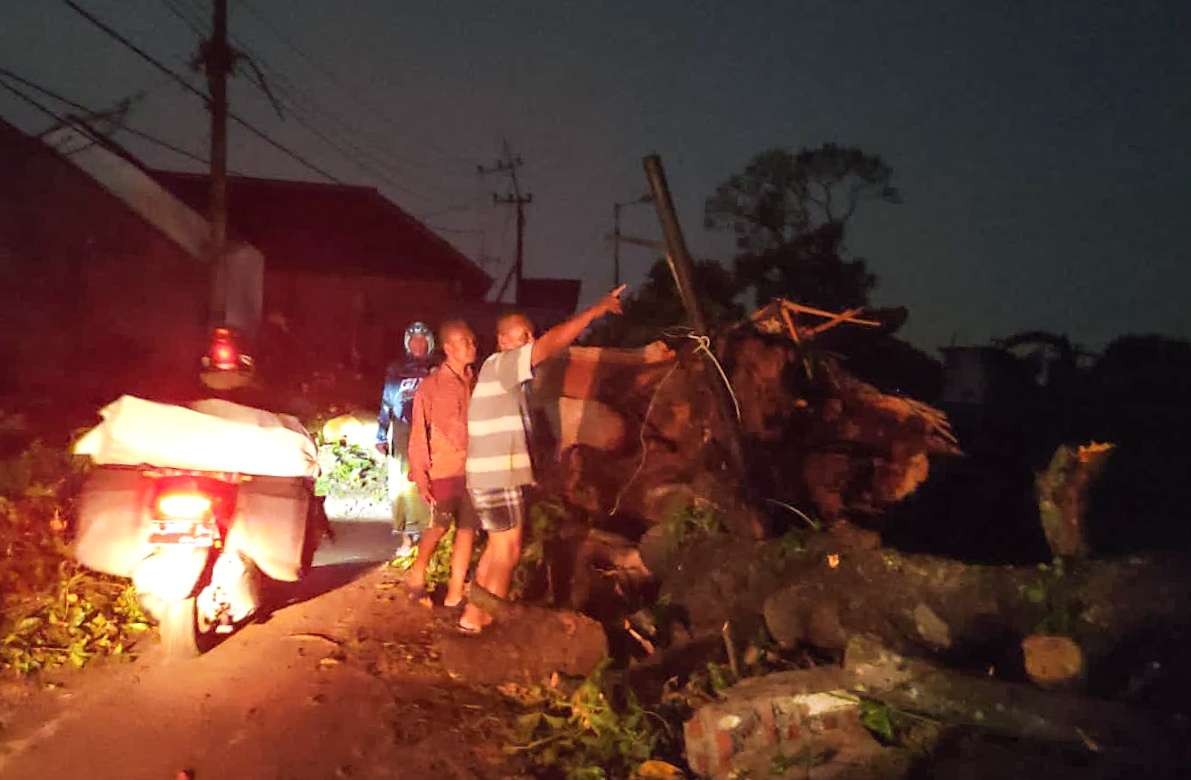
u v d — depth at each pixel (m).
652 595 7.55
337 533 11.35
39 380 19.08
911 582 5.77
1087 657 4.84
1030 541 8.13
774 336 8.26
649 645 6.63
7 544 7.47
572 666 6.38
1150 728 4.32
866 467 8.22
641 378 8.97
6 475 8.14
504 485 6.54
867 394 8.56
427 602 7.77
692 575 7.19
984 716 4.69
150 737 5.64
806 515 7.34
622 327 11.76
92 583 7.54
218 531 6.73
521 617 6.53
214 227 21.58
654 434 8.75
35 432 13.67
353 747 5.52
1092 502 5.46
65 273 21.89
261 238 41.72
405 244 42.56
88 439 6.68
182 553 6.51
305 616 7.66
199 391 8.65
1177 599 4.88
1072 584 5.17
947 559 5.82
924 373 12.93
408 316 41.50
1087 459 5.41
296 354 35.41
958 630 5.45
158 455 6.59
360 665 6.62
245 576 7.19
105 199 22.83
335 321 40.97
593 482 8.65
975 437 10.70
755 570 6.72
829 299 17.05
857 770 4.68
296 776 5.22
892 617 5.75
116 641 7.02
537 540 7.80
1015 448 10.67
